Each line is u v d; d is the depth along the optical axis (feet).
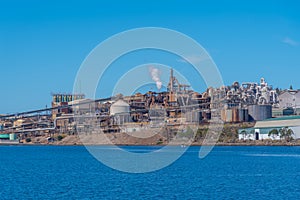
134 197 278.87
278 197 276.21
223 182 361.51
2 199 277.03
